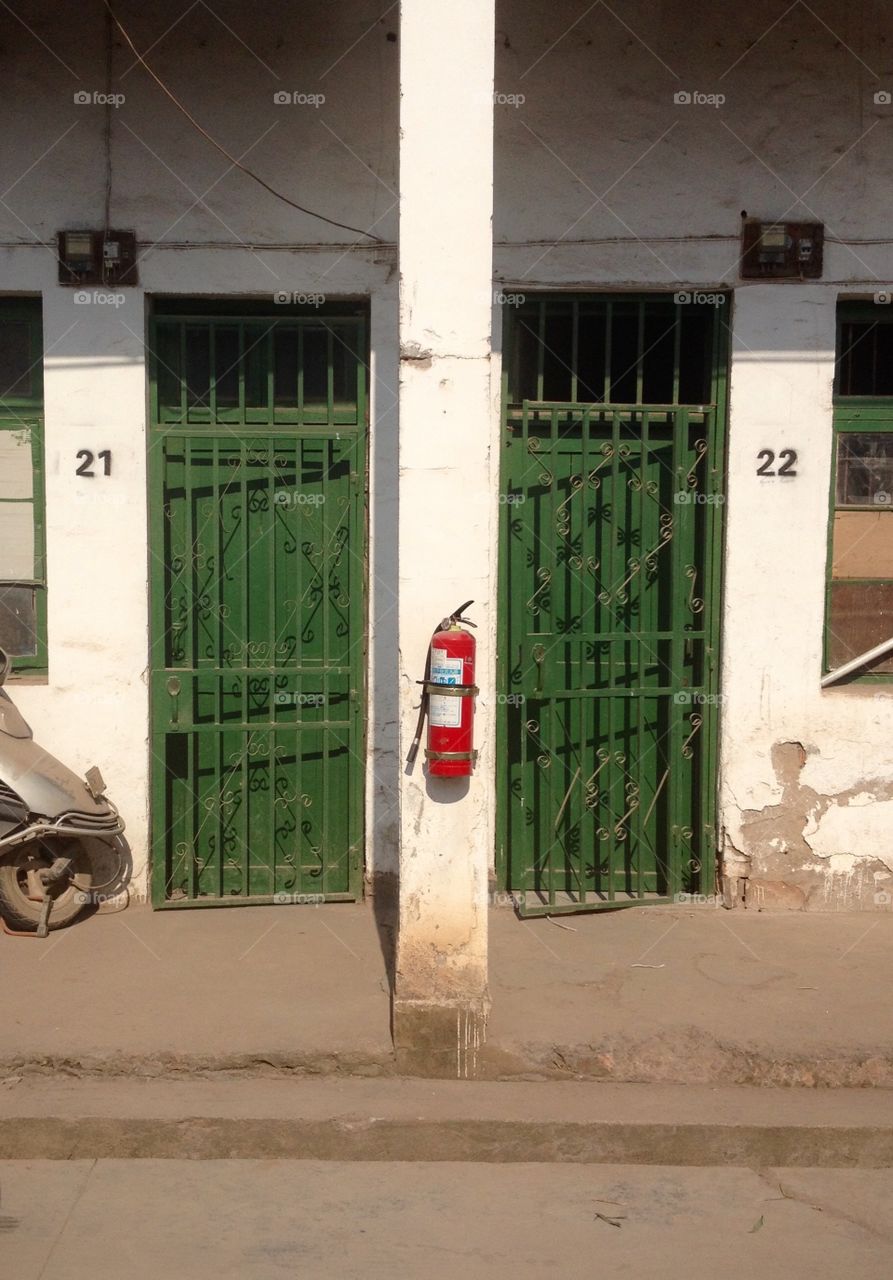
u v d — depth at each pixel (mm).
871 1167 4062
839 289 5738
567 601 5867
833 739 5883
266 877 5922
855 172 5730
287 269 5699
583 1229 3670
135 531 5711
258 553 5820
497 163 5711
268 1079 4316
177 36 5645
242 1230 3631
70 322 5656
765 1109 4168
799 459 5789
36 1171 3953
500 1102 4184
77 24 5602
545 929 5637
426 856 4352
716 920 5789
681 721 5926
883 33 5707
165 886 5863
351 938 5445
